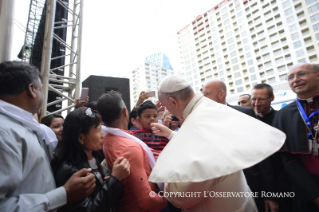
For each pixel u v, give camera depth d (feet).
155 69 166.50
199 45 132.98
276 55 85.81
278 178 4.99
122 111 3.92
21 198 2.04
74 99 11.35
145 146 3.72
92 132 3.30
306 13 71.10
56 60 15.69
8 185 1.96
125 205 3.30
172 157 2.33
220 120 2.62
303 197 3.85
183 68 143.74
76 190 2.52
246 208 2.77
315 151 3.96
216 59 120.98
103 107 3.79
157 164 2.42
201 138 2.35
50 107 15.16
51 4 10.05
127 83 10.73
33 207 2.03
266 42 91.66
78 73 11.46
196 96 3.23
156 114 5.52
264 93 6.12
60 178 2.88
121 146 3.32
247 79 102.32
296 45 74.84
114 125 3.84
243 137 2.28
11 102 2.57
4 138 2.08
